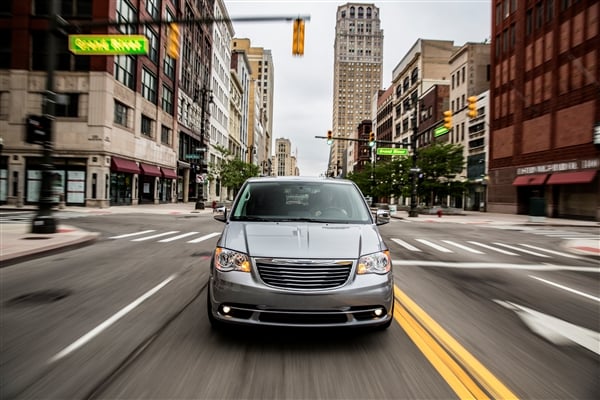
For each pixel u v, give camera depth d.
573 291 6.64
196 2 49.59
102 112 27.02
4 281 6.46
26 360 3.32
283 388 2.88
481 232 18.48
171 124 41.72
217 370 3.15
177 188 44.78
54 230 12.05
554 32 31.55
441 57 61.78
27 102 27.48
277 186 5.30
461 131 48.72
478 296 6.03
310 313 3.40
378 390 2.89
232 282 3.50
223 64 67.12
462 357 3.55
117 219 19.91
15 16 27.38
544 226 23.33
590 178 26.89
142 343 3.71
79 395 2.74
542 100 33.16
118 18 28.55
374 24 177.00
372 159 88.94
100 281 6.48
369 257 3.73
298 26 10.55
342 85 172.12
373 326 3.57
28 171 27.56
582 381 3.13
